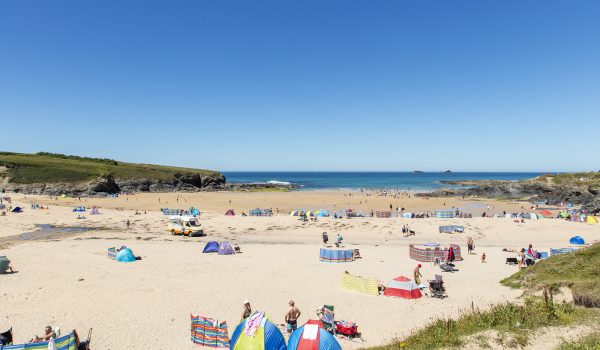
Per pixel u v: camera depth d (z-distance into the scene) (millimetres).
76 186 108562
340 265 30188
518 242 42156
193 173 151625
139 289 22703
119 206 78500
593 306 15742
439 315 18484
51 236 43906
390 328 16969
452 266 29938
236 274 26844
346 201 94812
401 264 30844
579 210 75125
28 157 141375
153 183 131875
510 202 96438
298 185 177250
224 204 85750
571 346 10852
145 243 39562
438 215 61094
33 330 16484
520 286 22250
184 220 50094
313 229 49938
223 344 15039
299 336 13438
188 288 23141
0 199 79000
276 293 22422
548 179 112938
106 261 30109
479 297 21203
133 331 16594
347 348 14906
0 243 38562
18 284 22938
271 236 45656
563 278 20062
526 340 11742
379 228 50281
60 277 24859
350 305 20328
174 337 16062
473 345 11852
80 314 18453
